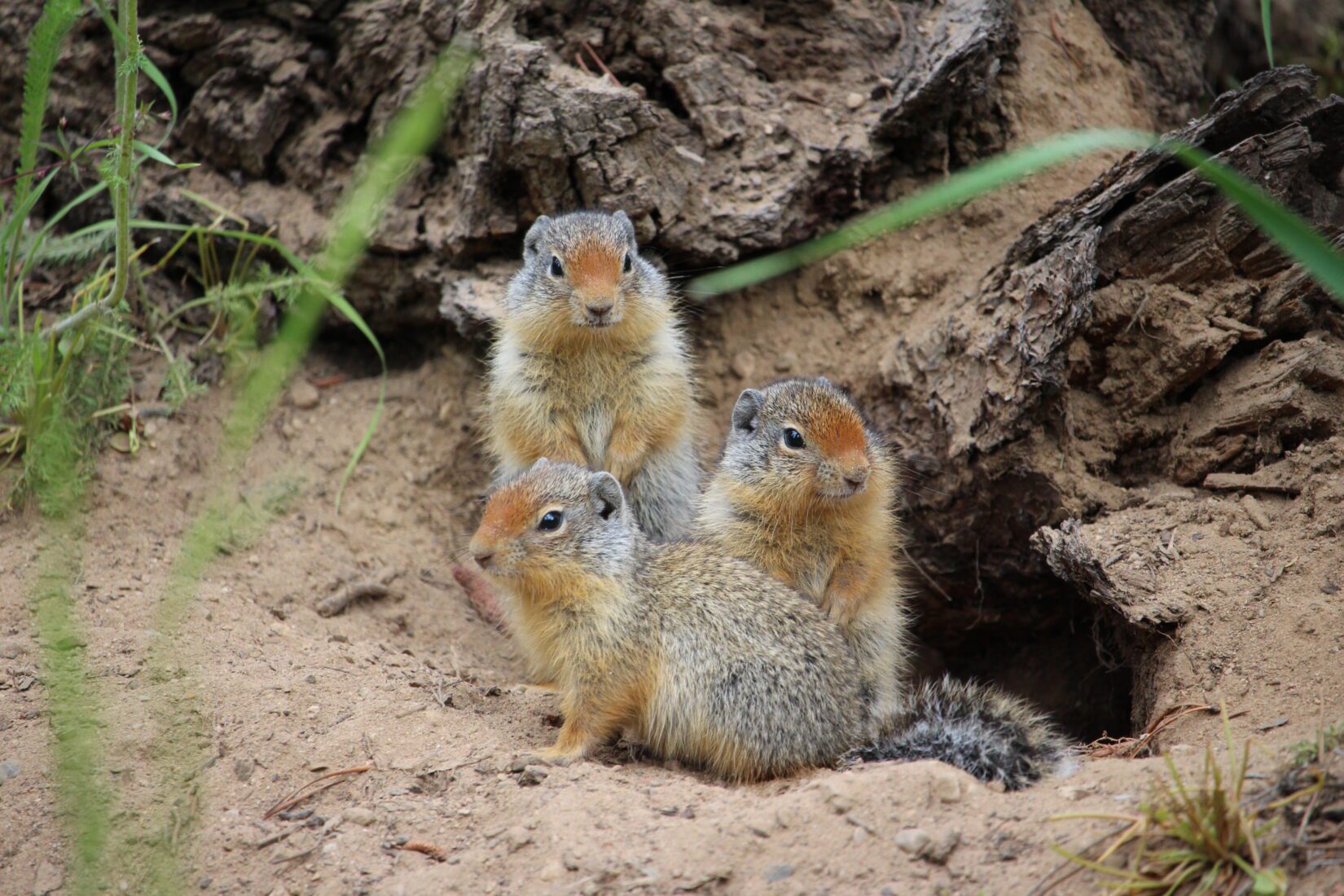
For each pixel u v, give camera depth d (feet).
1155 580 34.19
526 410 41.86
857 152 44.80
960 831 24.58
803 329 47.29
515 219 45.73
